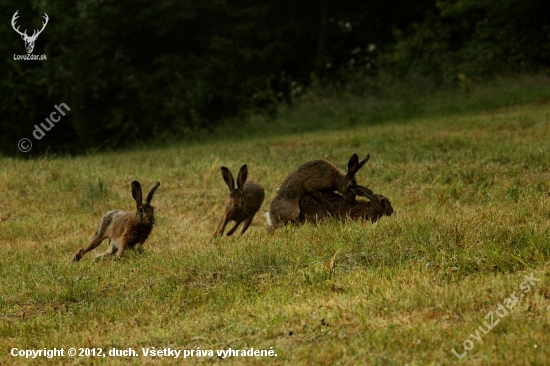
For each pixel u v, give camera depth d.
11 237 36.31
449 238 25.20
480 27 96.19
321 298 21.25
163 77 103.94
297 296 21.89
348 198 31.00
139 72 104.31
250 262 25.45
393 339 17.36
